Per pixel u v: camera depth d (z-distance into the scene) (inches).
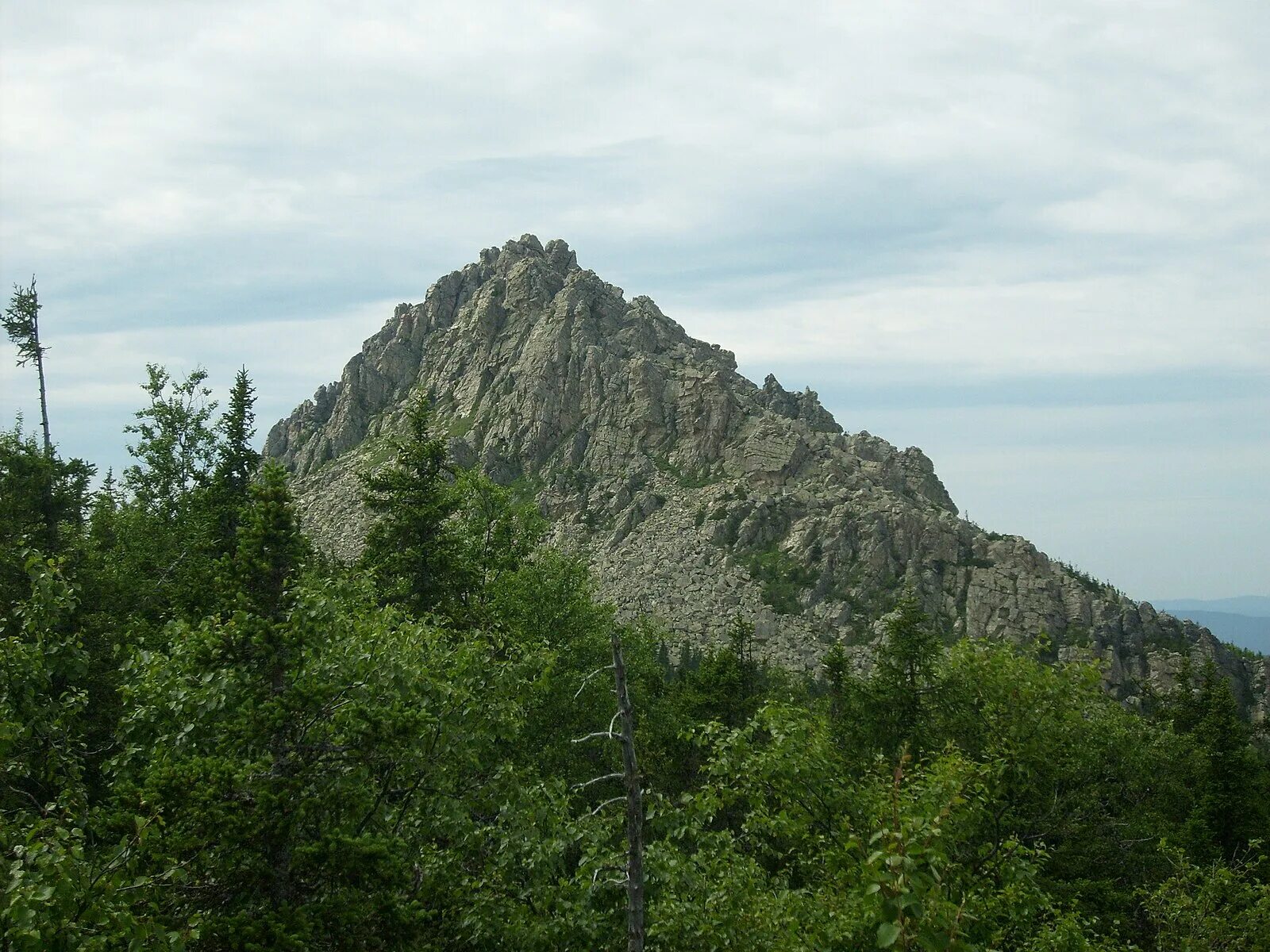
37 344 1921.8
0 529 1207.6
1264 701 5142.7
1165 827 1525.6
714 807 706.8
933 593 5846.5
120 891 444.8
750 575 5999.0
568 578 1797.5
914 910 366.3
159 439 2033.7
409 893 601.0
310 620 616.1
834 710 1763.0
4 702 578.9
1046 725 948.6
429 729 617.9
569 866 778.8
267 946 488.4
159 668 602.2
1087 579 6215.6
